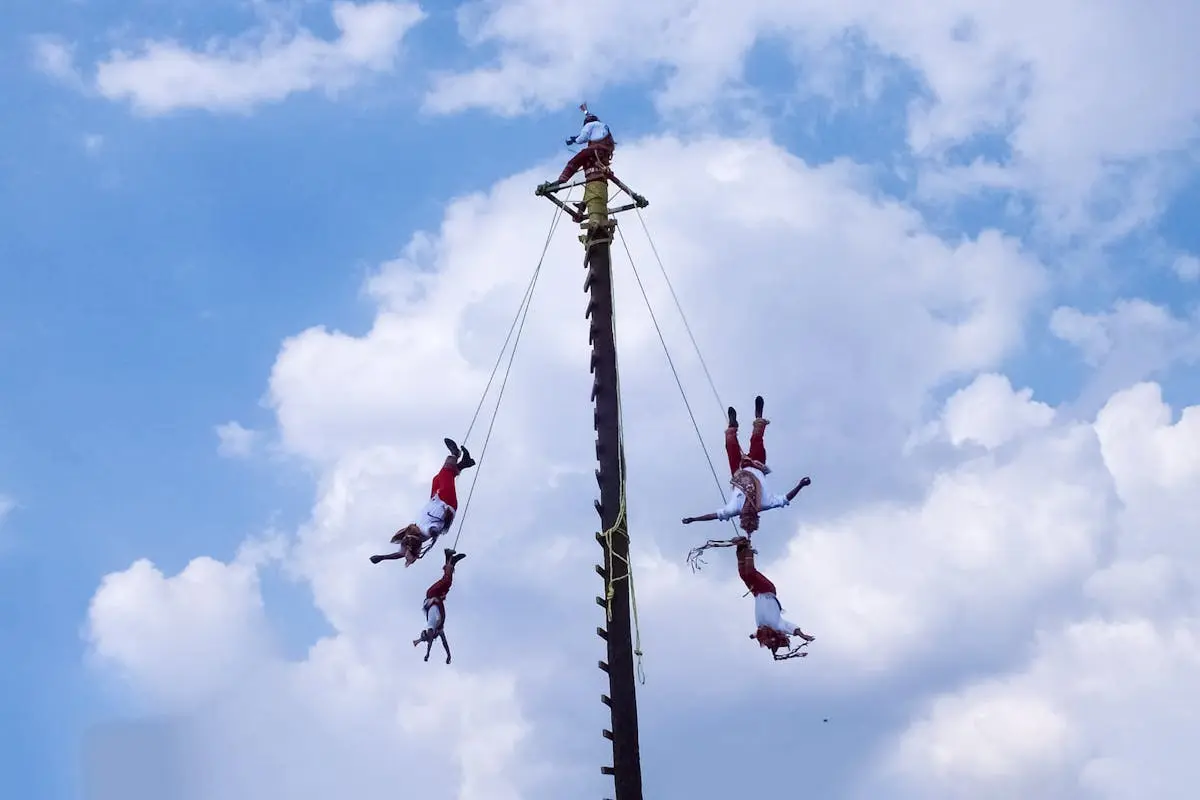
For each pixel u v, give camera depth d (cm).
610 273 1784
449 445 1919
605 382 1711
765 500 1711
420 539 1839
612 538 1614
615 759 1516
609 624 1573
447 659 1794
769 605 1675
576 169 1853
